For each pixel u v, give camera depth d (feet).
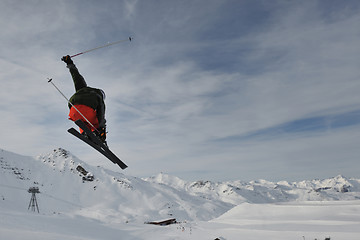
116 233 253.65
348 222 260.83
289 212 343.46
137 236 252.42
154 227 301.63
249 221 312.91
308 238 225.97
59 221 252.42
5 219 153.99
